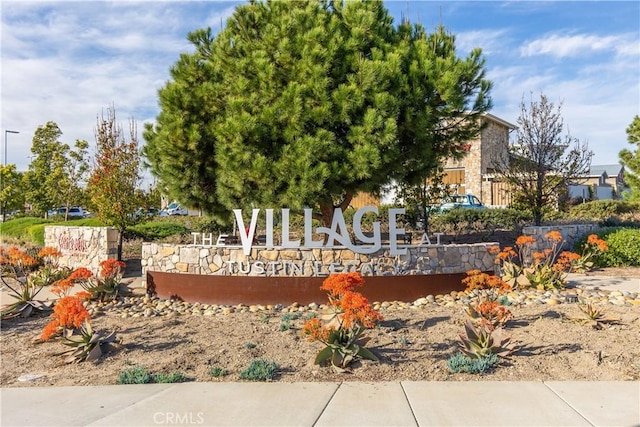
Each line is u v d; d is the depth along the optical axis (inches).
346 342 240.5
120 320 352.2
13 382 230.2
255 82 399.2
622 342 263.0
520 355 246.5
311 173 371.9
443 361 240.8
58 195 1005.8
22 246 783.7
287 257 400.5
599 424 169.6
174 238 748.6
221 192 431.5
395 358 247.4
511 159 713.0
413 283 398.9
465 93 438.3
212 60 451.5
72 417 183.8
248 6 435.2
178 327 325.1
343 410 184.4
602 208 891.4
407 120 398.3
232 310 379.6
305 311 372.2
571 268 480.1
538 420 173.3
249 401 195.2
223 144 391.5
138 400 199.2
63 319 256.5
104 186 598.2
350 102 379.9
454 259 423.5
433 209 619.2
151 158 480.1
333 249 400.5
